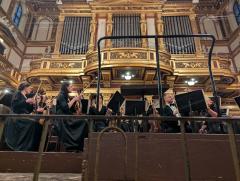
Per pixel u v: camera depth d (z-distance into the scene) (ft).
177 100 16.15
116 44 44.34
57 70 42.63
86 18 51.44
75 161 11.58
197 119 9.05
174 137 9.77
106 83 42.57
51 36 57.72
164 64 39.40
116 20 49.37
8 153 11.78
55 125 14.97
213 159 9.47
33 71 42.88
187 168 8.41
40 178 9.64
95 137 9.69
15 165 11.61
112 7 50.14
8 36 45.50
